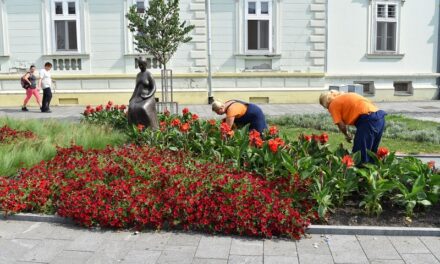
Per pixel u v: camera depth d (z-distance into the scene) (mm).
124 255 4914
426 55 23625
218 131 8195
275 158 6746
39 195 6102
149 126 10367
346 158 6160
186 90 21641
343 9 22656
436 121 15797
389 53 23203
